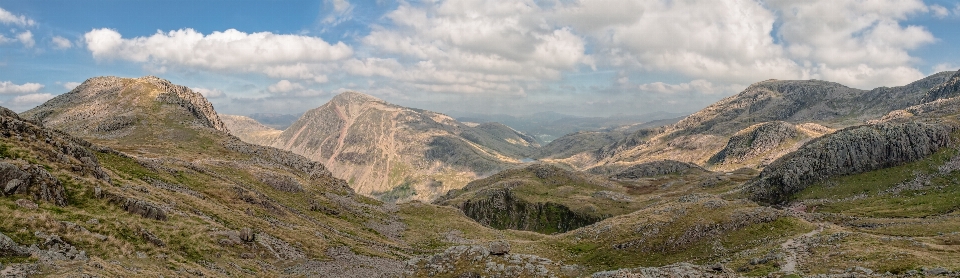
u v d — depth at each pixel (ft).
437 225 458.09
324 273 193.77
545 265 175.22
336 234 305.12
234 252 183.62
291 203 365.61
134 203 176.04
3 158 158.20
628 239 287.07
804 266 169.07
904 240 195.42
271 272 177.68
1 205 130.11
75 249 124.77
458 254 191.31
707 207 299.79
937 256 162.09
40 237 122.21
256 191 355.77
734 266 193.47
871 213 483.92
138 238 152.87
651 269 153.69
